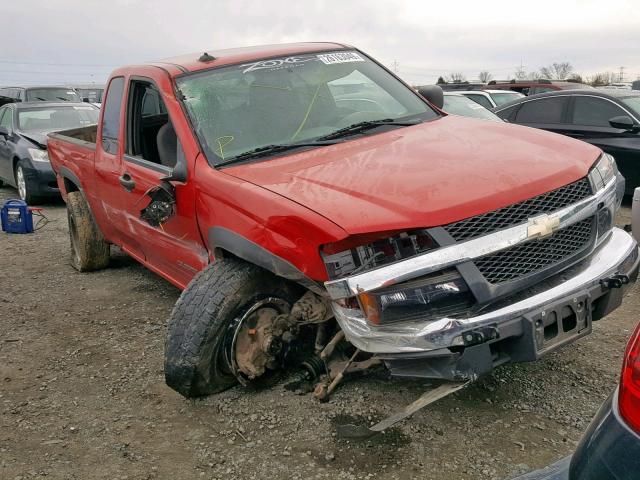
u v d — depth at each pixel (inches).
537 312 109.2
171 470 119.5
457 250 107.6
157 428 134.6
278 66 175.5
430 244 108.2
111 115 204.7
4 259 288.5
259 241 124.9
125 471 120.0
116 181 193.8
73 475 119.6
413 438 121.3
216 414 137.0
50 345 184.2
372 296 108.9
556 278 117.3
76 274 258.5
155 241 179.2
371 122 163.5
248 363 135.6
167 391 150.6
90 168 219.5
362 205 113.0
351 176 125.3
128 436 132.3
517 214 114.1
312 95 169.2
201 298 133.5
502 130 154.6
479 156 130.4
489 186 115.7
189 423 135.2
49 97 692.7
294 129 158.6
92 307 215.9
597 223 127.3
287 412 134.0
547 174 121.5
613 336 159.9
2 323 204.1
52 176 408.8
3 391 156.0
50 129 448.8
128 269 261.3
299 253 117.0
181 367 134.1
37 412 144.6
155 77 172.4
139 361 169.2
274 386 143.6
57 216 389.7
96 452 127.1
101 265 257.9
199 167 147.2
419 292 107.9
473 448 116.9
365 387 140.5
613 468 56.1
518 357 110.4
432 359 108.1
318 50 187.3
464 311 108.8
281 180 130.5
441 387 113.4
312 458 118.6
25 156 412.2
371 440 121.7
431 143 142.3
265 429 129.3
